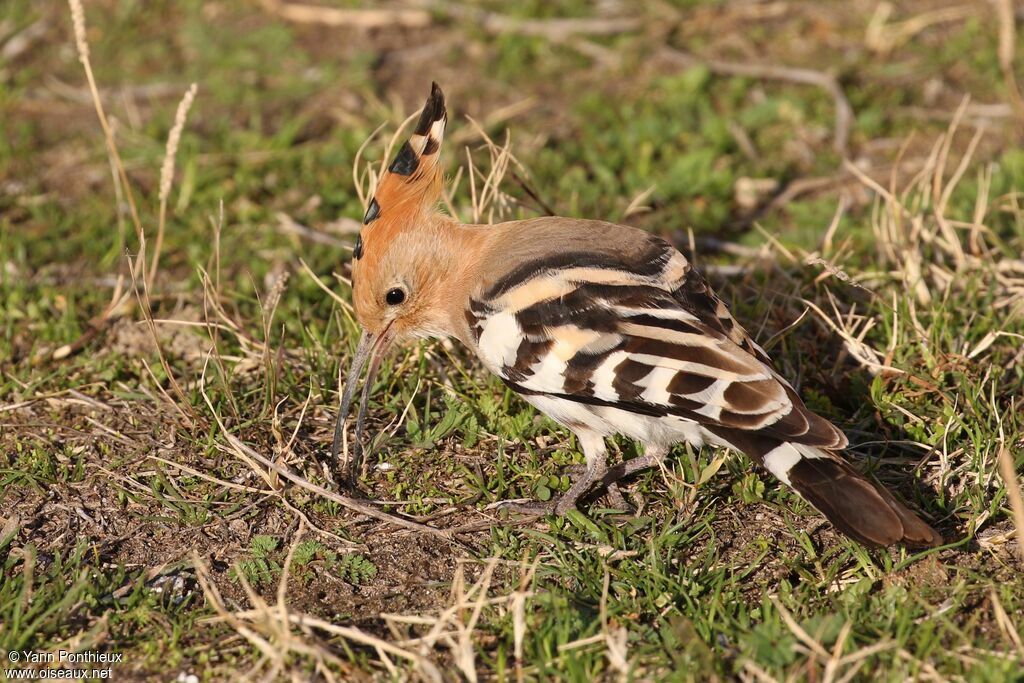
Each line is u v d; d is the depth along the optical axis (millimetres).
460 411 9383
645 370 7711
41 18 16156
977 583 7617
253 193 12711
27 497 8641
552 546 8164
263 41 15773
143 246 9375
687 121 13828
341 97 14625
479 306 8609
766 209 12539
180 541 8273
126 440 9281
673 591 7594
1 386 9820
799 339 10148
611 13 16188
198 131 13938
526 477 8867
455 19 16281
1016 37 15141
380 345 9352
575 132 13844
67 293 11055
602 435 8461
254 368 10148
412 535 8297
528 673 6988
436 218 9211
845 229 11727
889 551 7914
